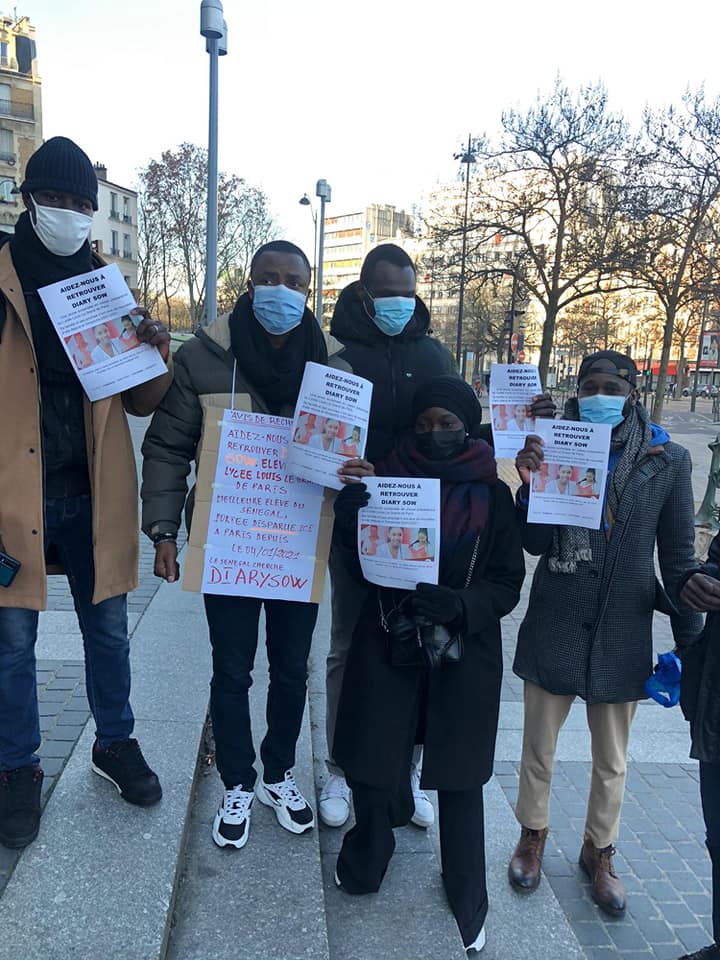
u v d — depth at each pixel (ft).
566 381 153.69
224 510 7.89
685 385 208.13
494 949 8.09
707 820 7.54
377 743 7.49
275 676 8.45
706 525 28.76
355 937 7.50
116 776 8.30
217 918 7.25
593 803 9.07
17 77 140.77
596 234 64.03
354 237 373.81
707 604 7.09
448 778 7.43
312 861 8.12
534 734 8.99
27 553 7.32
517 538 7.85
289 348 7.88
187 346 8.12
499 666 7.80
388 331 9.08
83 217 7.22
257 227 143.84
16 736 7.67
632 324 160.66
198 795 9.43
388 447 9.16
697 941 8.58
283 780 8.79
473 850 7.87
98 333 7.35
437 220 78.13
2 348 7.17
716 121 54.44
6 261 7.36
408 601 7.38
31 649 7.68
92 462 7.64
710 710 7.22
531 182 68.85
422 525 7.39
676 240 60.29
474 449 7.80
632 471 8.32
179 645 13.08
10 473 7.23
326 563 8.05
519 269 72.28
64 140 7.22
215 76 33.24
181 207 130.31
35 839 7.63
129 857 7.47
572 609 8.52
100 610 8.13
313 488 7.98
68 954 6.36
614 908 8.84
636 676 8.51
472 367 192.03
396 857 8.87
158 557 7.84
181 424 8.02
